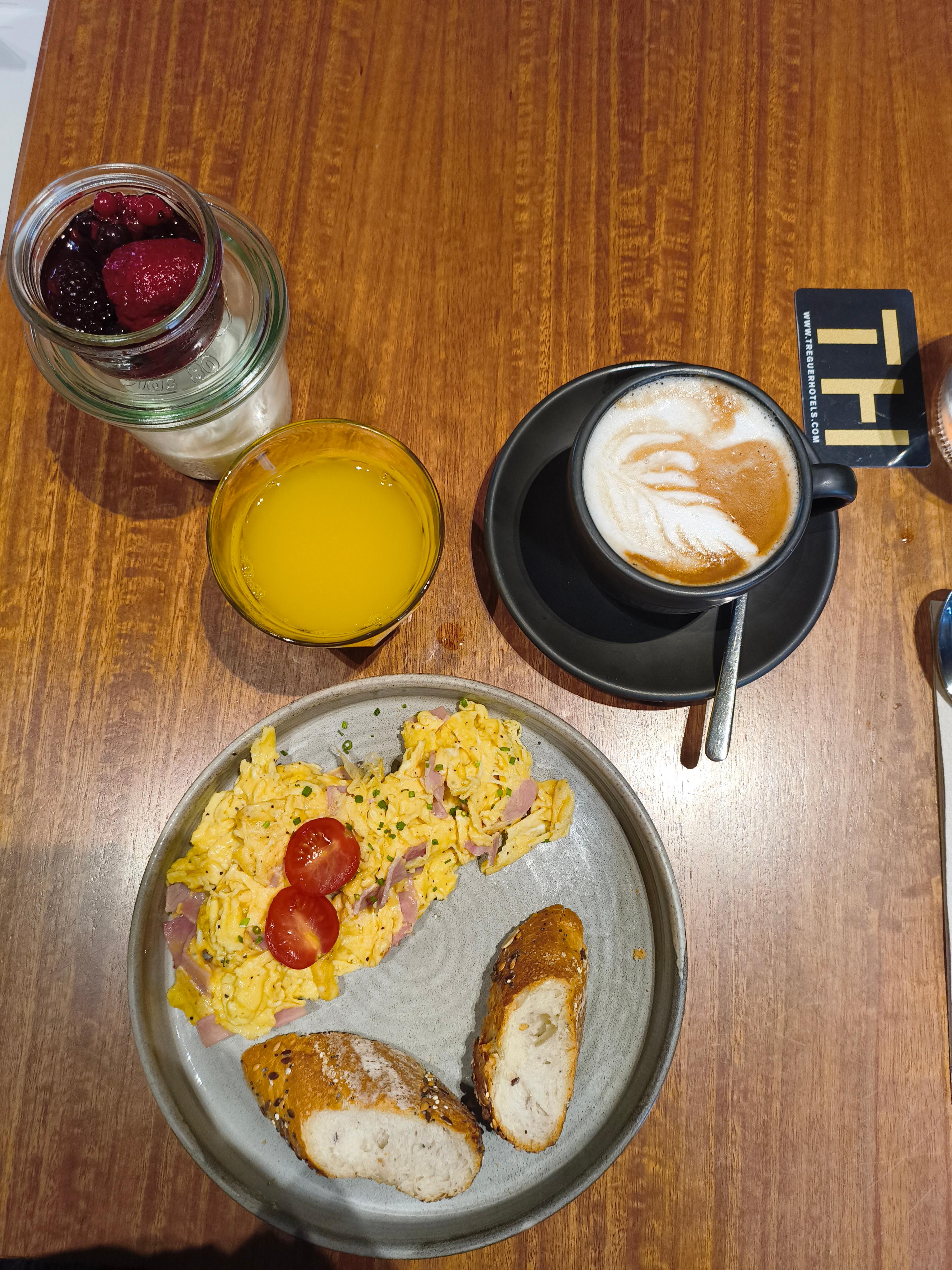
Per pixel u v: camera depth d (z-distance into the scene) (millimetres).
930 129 458
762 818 416
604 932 396
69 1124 384
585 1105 381
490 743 396
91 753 410
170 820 373
